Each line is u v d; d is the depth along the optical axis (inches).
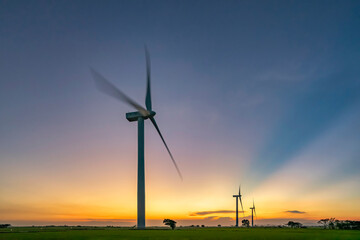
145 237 2037.4
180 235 2303.2
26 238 1969.7
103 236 2162.9
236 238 1953.7
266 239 1865.2
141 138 3073.3
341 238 2012.8
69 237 2050.9
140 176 2994.6
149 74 3203.7
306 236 2244.1
